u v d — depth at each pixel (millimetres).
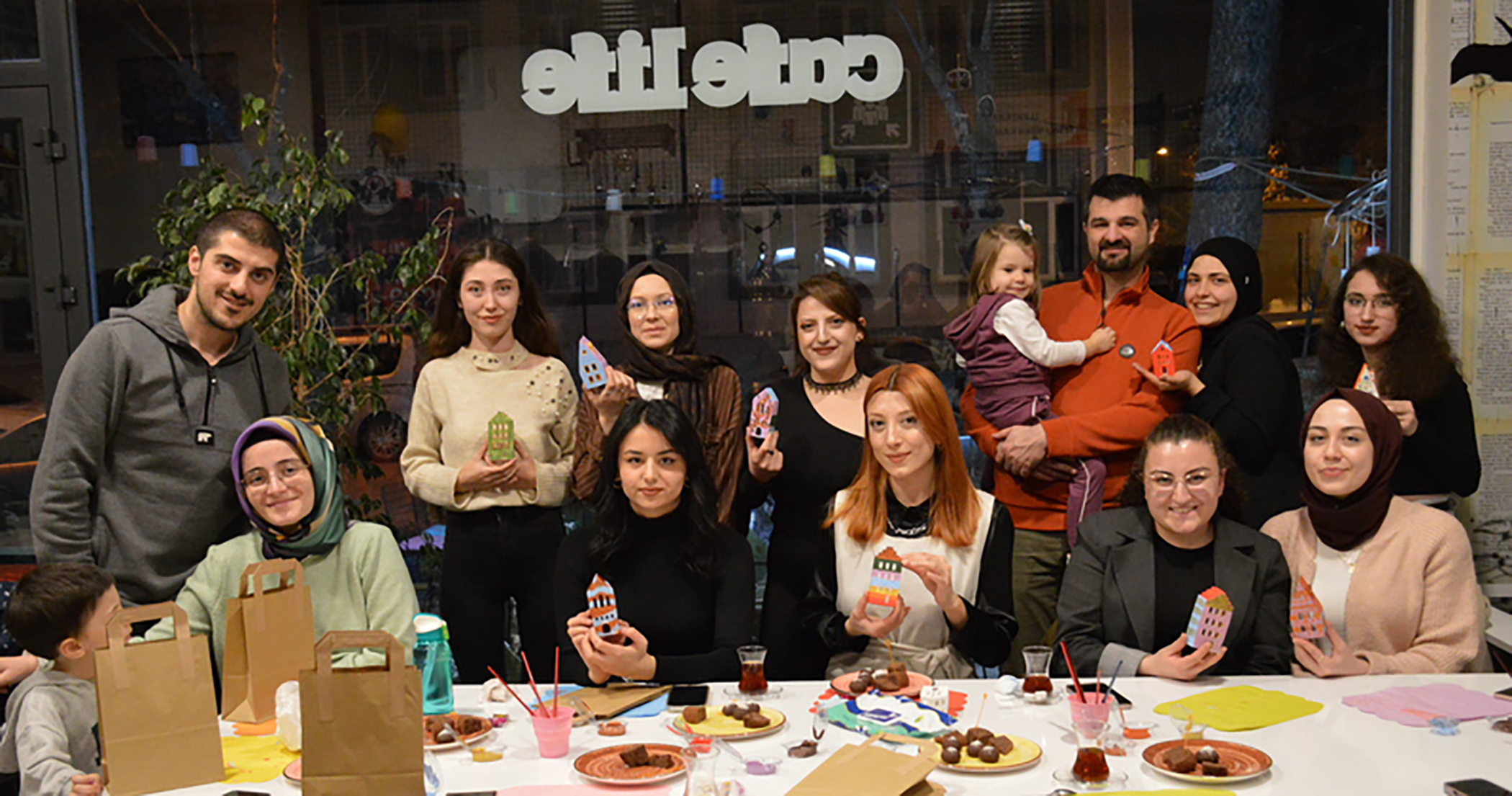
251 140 4340
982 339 3393
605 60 4270
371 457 4336
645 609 2609
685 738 2039
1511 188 3969
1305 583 2365
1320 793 1788
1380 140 4066
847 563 2721
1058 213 4215
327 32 4305
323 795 1710
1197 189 4152
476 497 3176
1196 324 3342
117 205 4344
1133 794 1792
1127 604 2584
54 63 4266
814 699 2301
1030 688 2262
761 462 3035
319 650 1704
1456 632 2516
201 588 2531
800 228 4285
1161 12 4117
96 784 1913
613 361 4344
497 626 3254
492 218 4340
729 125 4273
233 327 2812
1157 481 2475
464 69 4297
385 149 4332
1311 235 4129
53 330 4332
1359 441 2555
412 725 1718
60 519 2717
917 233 4258
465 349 3332
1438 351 3191
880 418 2582
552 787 1860
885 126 4238
